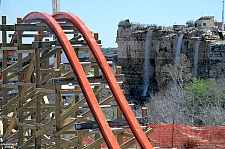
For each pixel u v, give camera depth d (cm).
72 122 3575
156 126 5781
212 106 9600
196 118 9412
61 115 3591
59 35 3441
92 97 3144
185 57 14438
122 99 3234
